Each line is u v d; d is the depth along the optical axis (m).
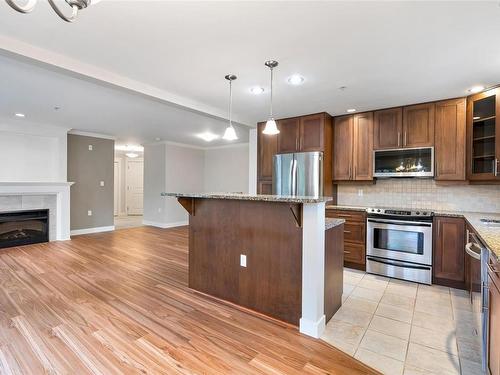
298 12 1.79
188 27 1.97
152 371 1.75
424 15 1.80
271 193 4.65
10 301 2.71
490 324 1.59
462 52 2.29
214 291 2.85
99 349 1.96
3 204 4.84
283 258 2.38
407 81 2.93
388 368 1.83
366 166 4.03
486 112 3.15
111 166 6.67
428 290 3.15
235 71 2.71
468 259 3.02
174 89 3.21
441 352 1.99
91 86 3.18
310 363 1.87
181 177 7.65
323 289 2.31
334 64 2.54
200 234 2.98
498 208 3.42
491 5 1.69
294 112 4.15
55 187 5.35
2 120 4.75
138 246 5.12
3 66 2.65
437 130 3.53
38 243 5.23
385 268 3.59
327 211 4.08
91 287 3.10
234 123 4.63
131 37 2.11
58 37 2.11
